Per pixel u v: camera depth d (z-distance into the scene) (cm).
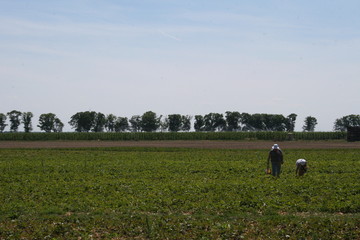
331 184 2603
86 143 9094
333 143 8819
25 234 1586
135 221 1750
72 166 3781
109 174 3238
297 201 2094
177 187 2511
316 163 3931
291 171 3378
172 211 1969
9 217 1853
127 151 6022
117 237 1556
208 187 2527
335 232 1594
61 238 1529
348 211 1962
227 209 1978
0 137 11600
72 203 2105
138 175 3148
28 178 2998
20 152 5844
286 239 1518
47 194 2364
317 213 1936
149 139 11725
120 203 2086
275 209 1981
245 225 1697
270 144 8319
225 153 5434
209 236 1552
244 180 2841
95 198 2217
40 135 11750
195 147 7006
